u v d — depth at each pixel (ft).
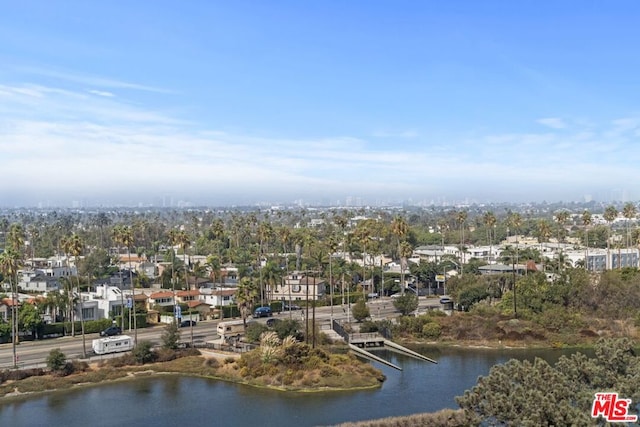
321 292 545.03
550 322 394.73
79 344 351.67
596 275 447.01
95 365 302.86
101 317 422.82
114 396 267.80
